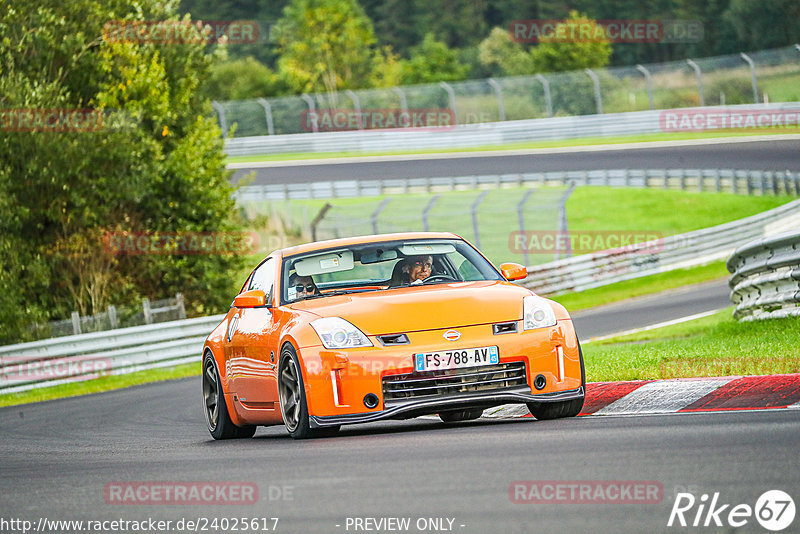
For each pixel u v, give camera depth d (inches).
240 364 1142.3
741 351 1296.8
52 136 3373.5
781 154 6013.8
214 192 3996.1
